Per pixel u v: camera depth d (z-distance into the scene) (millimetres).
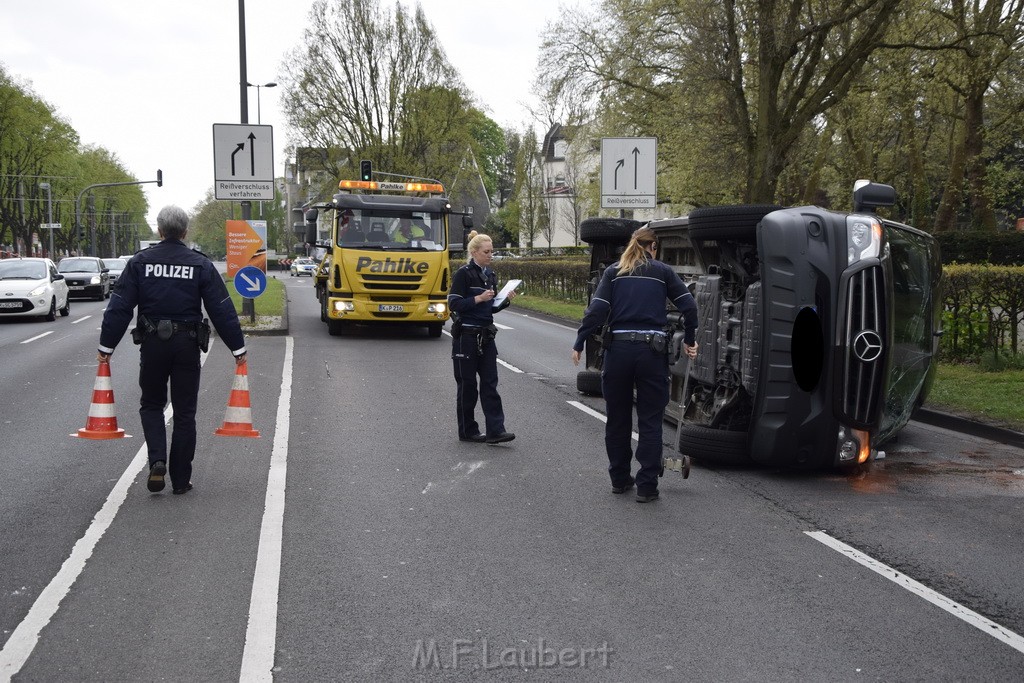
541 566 5113
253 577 4898
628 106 30766
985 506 6406
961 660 3963
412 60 53125
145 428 6469
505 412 10148
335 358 15031
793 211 7062
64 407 10234
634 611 4473
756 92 26375
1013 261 27562
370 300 18250
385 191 18938
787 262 6926
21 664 3855
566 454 8031
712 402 8039
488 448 8258
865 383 6945
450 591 4723
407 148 53500
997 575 5016
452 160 54406
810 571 5059
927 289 8430
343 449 8156
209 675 3766
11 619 4320
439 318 18484
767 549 5430
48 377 12695
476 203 81500
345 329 20484
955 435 8961
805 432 6961
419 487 6840
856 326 6871
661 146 29984
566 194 55250
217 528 5762
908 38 22625
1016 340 12125
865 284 6883
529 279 34688
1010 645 4125
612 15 29516
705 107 25359
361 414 9914
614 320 6535
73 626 4242
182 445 6516
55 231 81812
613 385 6543
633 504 6418
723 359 7781
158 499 6422
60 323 23188
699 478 7219
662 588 4785
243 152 19109
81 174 79625
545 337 19312
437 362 14617
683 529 5824
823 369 6914
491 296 8344
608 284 6566
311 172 56062
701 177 28109
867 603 4602
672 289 6555
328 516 6059
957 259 28219
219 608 4473
